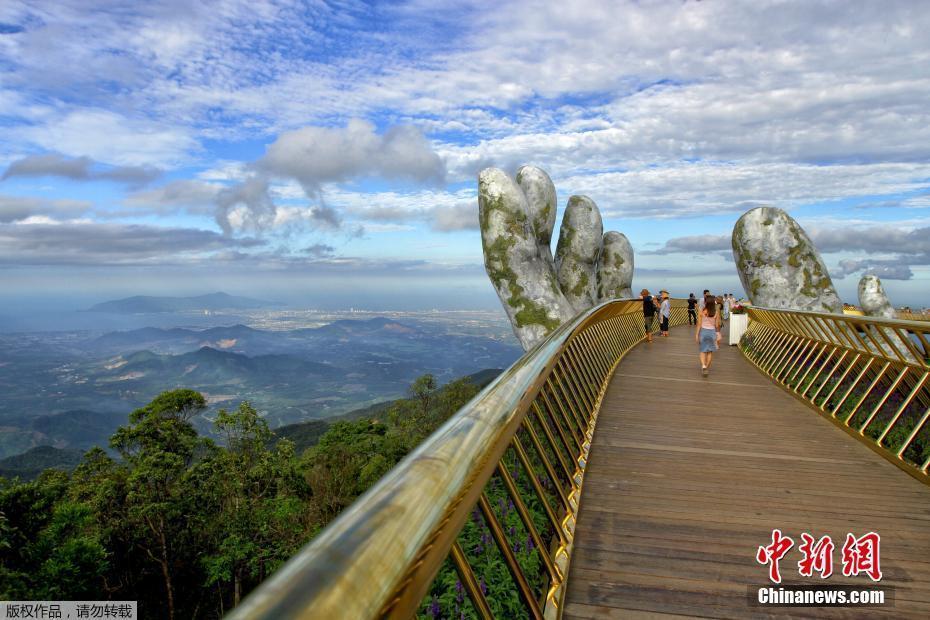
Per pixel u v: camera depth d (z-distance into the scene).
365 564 0.81
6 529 22.78
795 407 10.05
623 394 10.94
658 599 3.61
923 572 4.05
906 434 7.73
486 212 37.22
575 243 42.25
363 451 55.72
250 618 0.54
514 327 37.09
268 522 38.19
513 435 2.69
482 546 3.95
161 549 38.69
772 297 27.98
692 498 5.41
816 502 5.38
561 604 3.34
